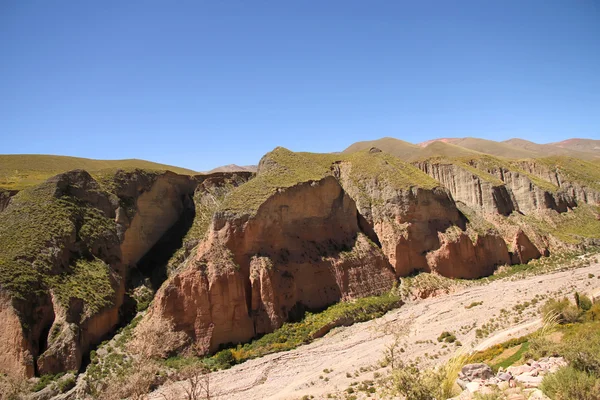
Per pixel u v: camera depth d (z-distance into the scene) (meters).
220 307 53.47
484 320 53.78
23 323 45.41
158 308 52.09
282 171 73.88
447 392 24.72
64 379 44.09
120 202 70.88
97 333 51.94
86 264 58.06
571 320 42.44
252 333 54.81
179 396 39.12
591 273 70.94
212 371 47.72
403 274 74.62
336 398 37.84
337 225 73.81
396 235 76.25
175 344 49.81
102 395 40.47
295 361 49.28
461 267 77.50
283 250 63.94
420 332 53.19
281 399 39.56
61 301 49.59
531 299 59.16
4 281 46.62
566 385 19.66
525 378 22.91
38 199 60.41
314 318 59.78
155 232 77.44
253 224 61.00
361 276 69.06
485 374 25.72
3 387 40.81
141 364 42.88
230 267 56.00
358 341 53.38
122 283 61.72
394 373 26.88
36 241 53.41
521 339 40.69
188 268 54.44
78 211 62.75
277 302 58.44
